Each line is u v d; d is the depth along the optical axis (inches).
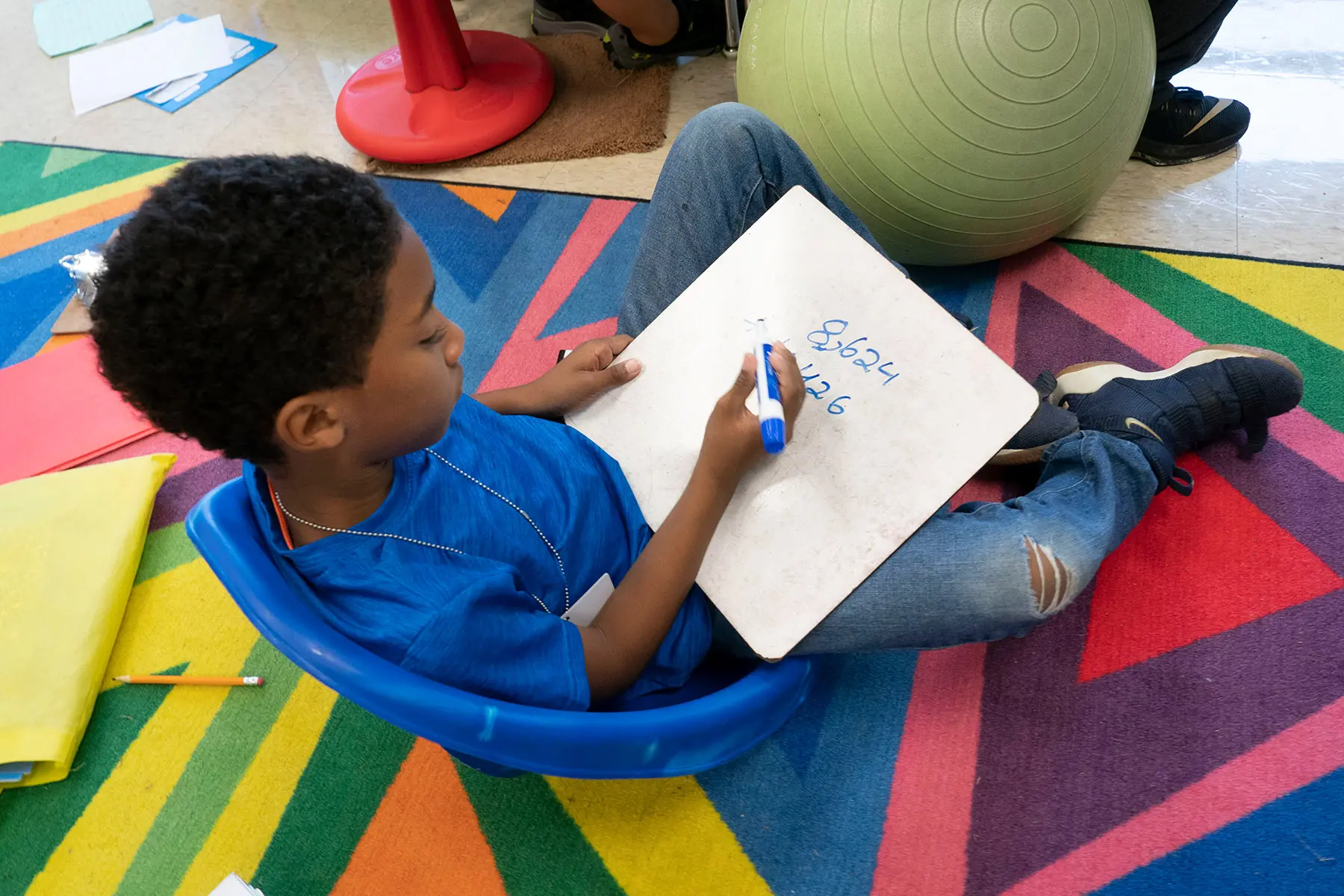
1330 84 57.5
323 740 40.3
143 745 41.3
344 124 65.1
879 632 30.6
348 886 37.0
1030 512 31.4
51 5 86.0
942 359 30.5
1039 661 38.2
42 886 38.2
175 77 75.8
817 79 43.9
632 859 36.2
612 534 31.5
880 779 36.6
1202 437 40.6
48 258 62.9
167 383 19.6
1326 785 33.6
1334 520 39.8
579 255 56.7
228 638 43.9
